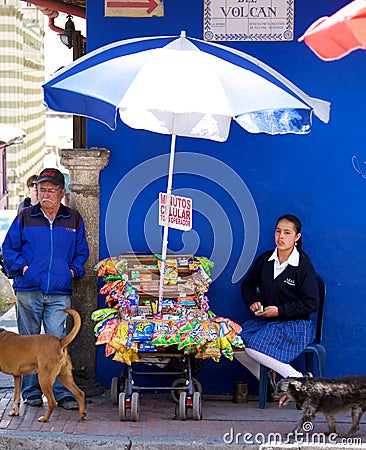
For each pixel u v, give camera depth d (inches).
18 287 277.1
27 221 276.4
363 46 186.4
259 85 249.4
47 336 260.7
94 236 294.7
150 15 291.1
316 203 295.4
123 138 295.7
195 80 247.4
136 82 249.4
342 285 297.1
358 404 249.9
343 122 293.1
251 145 294.8
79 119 375.6
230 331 262.8
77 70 256.1
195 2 290.4
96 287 296.2
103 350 298.8
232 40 291.3
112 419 268.2
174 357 268.5
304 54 291.0
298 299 282.7
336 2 288.0
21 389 289.6
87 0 290.4
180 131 269.6
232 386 300.2
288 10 289.4
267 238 297.1
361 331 297.9
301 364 298.5
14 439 249.6
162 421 265.9
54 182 273.0
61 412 274.4
